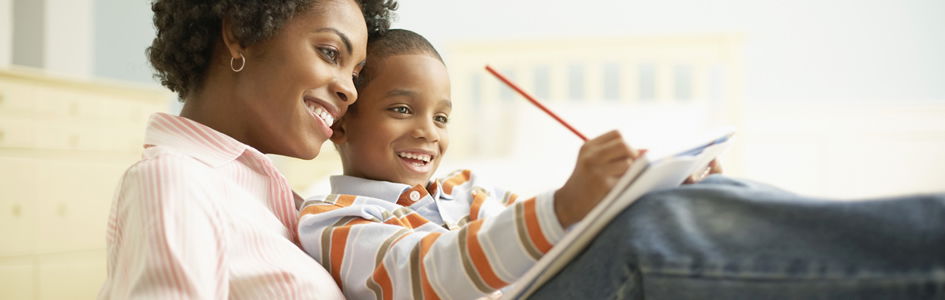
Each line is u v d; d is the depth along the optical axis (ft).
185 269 2.13
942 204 1.52
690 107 9.21
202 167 2.49
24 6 8.45
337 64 2.80
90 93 6.75
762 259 1.64
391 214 2.90
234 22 2.65
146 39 9.18
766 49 10.18
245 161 2.74
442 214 3.21
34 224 6.17
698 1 10.34
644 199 1.89
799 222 1.65
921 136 9.61
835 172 9.85
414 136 3.25
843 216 1.60
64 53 8.50
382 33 3.44
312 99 2.73
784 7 10.11
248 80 2.71
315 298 2.43
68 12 8.54
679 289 1.71
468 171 3.73
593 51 10.00
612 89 10.35
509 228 2.09
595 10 10.64
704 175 2.53
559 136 9.37
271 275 2.38
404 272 2.35
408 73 3.23
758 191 1.80
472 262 2.14
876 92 9.91
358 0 3.28
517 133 9.93
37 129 6.22
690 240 1.73
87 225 6.73
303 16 2.70
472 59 10.38
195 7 2.74
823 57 10.03
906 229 1.52
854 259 1.56
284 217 2.89
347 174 3.42
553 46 10.12
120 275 2.24
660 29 10.46
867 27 9.91
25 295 6.09
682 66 10.18
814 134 9.89
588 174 1.98
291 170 8.73
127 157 7.23
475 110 10.46
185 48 2.79
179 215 2.22
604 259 1.87
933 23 9.72
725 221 1.73
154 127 2.68
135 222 2.24
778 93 10.17
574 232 1.89
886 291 1.52
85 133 6.70
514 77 10.34
